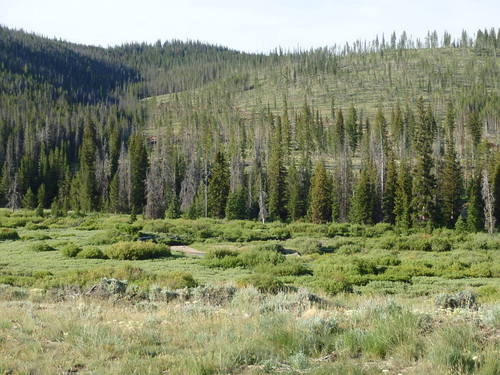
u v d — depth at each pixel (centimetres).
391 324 851
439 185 7338
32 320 1055
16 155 11912
